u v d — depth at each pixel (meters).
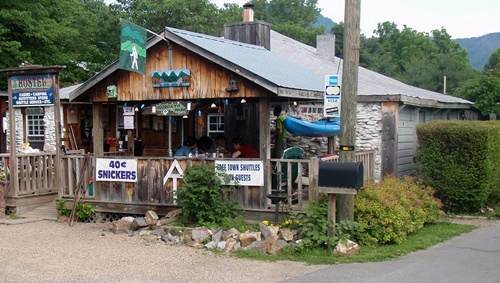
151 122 16.44
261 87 10.30
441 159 12.73
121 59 10.16
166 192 11.30
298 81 11.29
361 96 14.44
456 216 12.55
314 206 9.27
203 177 10.18
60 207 12.22
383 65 42.38
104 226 11.42
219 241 9.35
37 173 13.56
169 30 10.99
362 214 9.41
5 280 7.30
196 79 10.99
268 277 7.43
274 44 20.39
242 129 15.00
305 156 15.95
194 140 13.43
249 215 10.47
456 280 7.11
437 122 13.15
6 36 24.83
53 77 12.45
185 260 8.41
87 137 18.80
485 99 22.08
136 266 8.05
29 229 11.21
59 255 8.78
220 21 36.28
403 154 15.16
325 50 19.61
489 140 12.41
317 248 8.88
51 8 28.48
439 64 41.38
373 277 7.30
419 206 10.81
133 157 11.59
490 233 10.59
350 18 9.22
